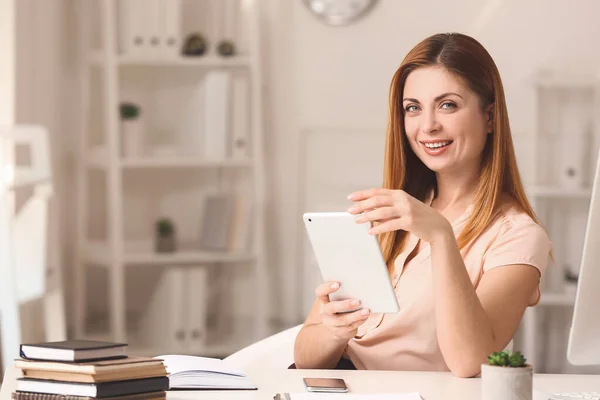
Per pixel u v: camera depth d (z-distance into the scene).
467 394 1.77
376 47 5.63
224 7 5.54
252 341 5.14
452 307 1.90
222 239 5.24
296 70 5.66
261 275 5.25
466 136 2.16
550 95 5.43
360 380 1.92
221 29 5.54
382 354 2.21
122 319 5.01
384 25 5.61
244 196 5.52
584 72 5.48
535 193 5.17
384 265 1.87
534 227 2.13
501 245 2.10
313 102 5.66
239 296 5.70
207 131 5.20
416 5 5.58
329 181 5.70
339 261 1.92
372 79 5.65
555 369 5.25
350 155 5.69
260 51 5.62
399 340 2.19
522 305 2.04
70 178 5.50
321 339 2.22
